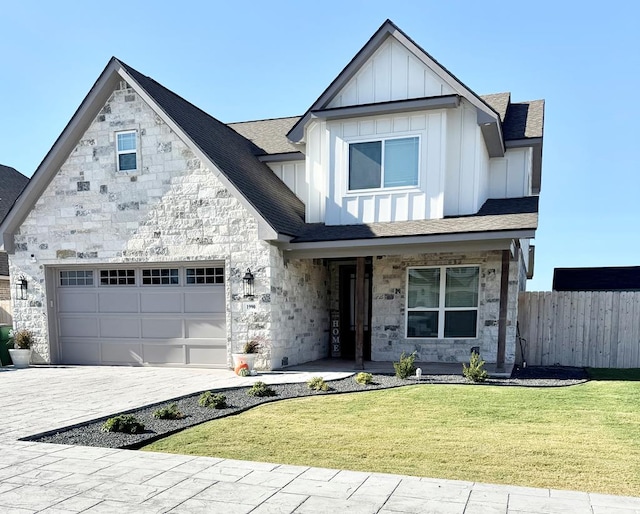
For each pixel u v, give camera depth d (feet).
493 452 15.01
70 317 37.47
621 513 10.43
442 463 14.10
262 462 14.20
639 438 16.38
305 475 13.02
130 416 18.16
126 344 36.06
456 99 32.91
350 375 29.53
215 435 17.25
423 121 34.06
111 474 13.19
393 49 35.01
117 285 36.32
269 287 32.09
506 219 30.86
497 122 32.19
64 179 36.40
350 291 42.91
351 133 35.76
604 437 16.49
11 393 24.93
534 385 26.18
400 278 37.35
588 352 37.24
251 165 39.50
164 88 39.73
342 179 35.99
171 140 34.01
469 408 20.80
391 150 34.91
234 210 32.73
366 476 12.89
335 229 34.73
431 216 33.83
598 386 26.07
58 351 37.60
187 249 33.81
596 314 37.14
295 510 10.77
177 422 18.97
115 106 35.19
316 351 40.24
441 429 17.65
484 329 35.24
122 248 35.22
